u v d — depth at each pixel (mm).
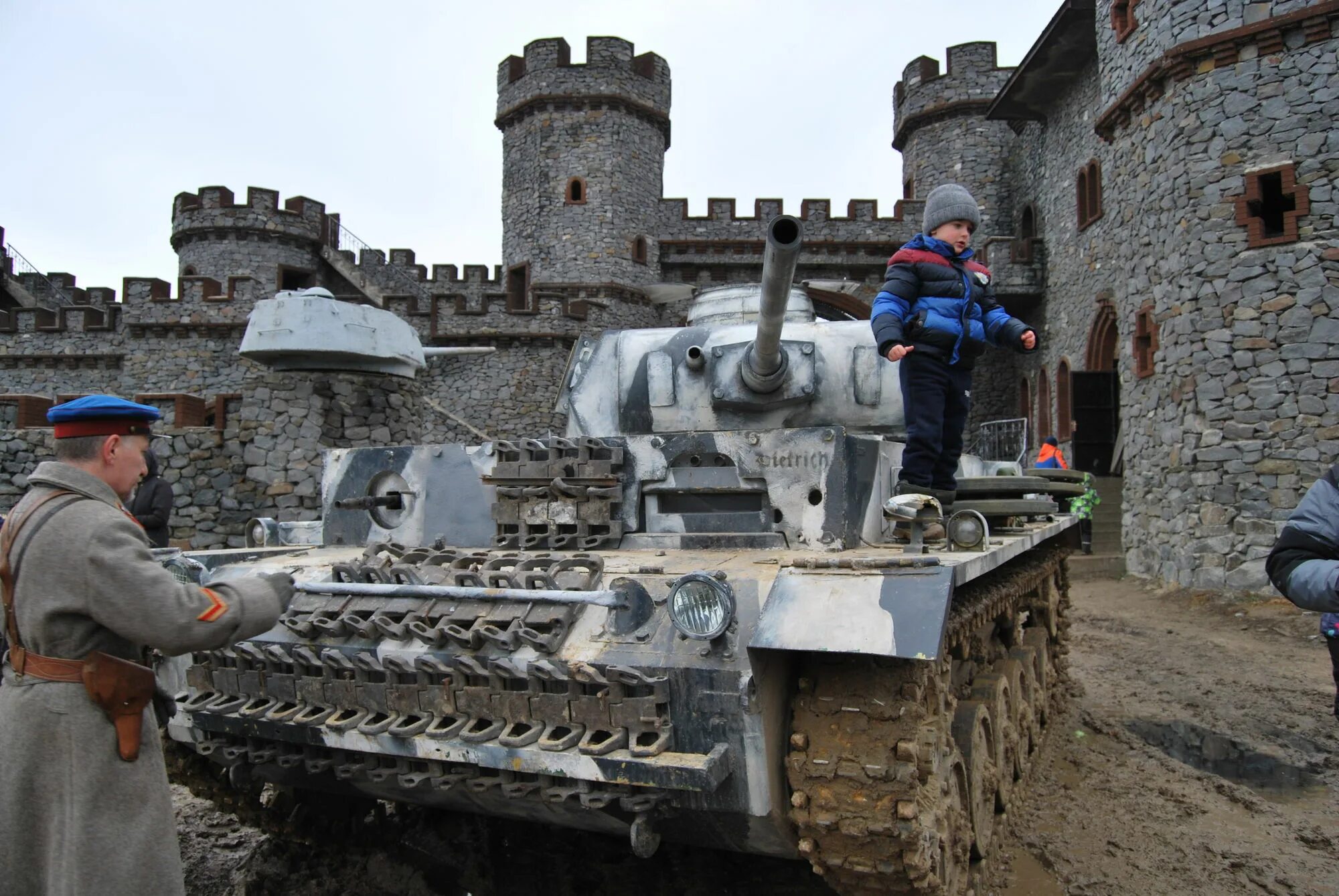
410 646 3695
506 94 37000
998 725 5262
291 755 4000
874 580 3215
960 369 4984
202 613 2941
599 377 6625
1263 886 4992
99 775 2908
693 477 4617
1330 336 13805
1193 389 15094
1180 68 15555
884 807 3186
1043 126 28375
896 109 36406
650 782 3156
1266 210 15680
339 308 15289
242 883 4852
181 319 30062
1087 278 24141
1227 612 13320
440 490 5184
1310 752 7406
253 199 35250
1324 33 14148
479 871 4809
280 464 16141
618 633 3439
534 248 35281
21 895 2908
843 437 4379
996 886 4906
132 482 3186
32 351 30859
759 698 3189
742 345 5953
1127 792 6375
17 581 2920
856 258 33875
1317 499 3781
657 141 36719
